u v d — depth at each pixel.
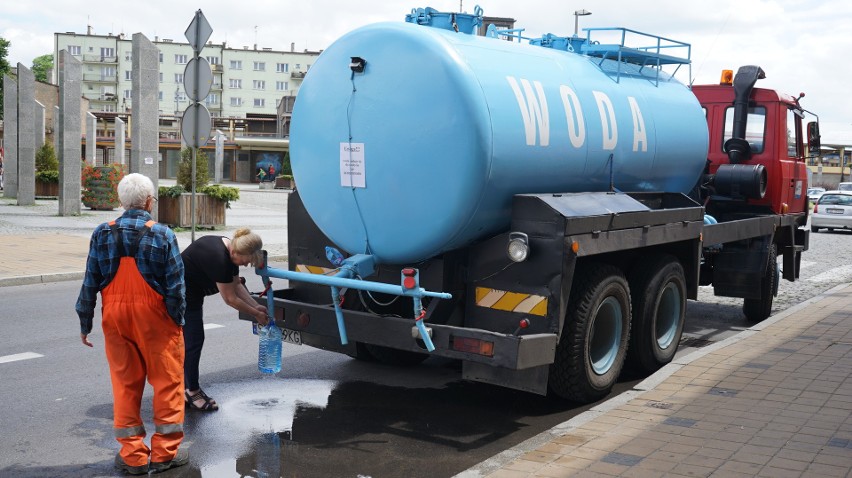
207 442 5.28
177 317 4.63
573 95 6.49
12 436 5.32
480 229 5.75
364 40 5.92
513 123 5.67
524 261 5.54
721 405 5.75
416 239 5.75
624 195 6.80
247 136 85.88
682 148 8.03
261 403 6.21
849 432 5.13
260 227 21.48
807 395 6.01
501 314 5.66
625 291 6.41
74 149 22.98
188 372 5.96
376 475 4.73
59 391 6.36
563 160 6.21
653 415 5.52
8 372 6.90
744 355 7.36
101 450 5.09
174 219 20.38
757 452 4.75
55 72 133.38
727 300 12.21
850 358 7.24
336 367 7.41
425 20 6.10
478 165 5.44
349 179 6.00
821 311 9.99
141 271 4.53
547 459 4.65
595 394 6.18
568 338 5.89
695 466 4.52
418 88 5.62
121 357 4.65
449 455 5.12
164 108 130.75
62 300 10.48
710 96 10.45
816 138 11.34
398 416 5.96
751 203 10.30
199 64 13.17
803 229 11.45
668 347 7.36
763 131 10.22
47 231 18.39
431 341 5.34
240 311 6.20
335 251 5.92
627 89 7.38
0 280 11.41
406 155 5.69
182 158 20.89
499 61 5.94
